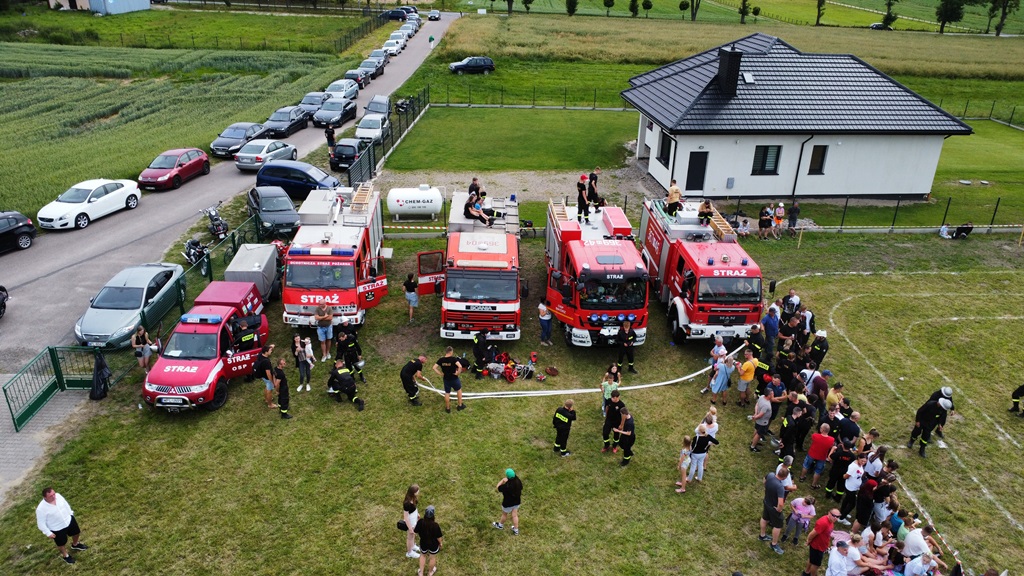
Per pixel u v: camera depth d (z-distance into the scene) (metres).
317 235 21.08
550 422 17.02
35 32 76.50
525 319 22.11
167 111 47.72
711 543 13.50
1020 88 62.47
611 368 16.67
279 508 13.95
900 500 14.72
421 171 36.56
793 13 121.44
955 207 33.22
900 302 23.64
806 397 15.48
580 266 19.27
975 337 21.50
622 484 14.98
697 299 19.47
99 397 17.16
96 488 14.30
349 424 16.64
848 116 32.44
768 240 28.69
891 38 89.94
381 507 14.06
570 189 34.31
